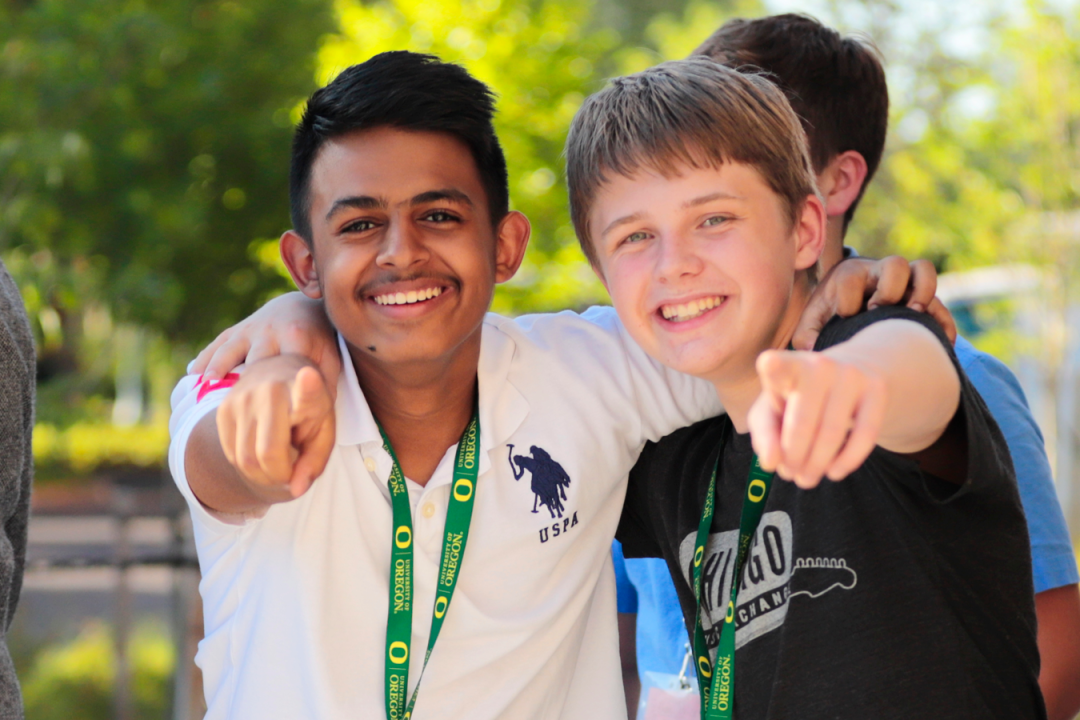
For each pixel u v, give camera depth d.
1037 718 1.80
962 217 8.94
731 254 1.91
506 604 2.20
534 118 7.29
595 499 2.29
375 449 2.18
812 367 1.22
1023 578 1.75
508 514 2.23
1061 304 8.95
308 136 2.13
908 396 1.44
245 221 8.26
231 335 2.15
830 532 1.85
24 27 7.57
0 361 1.90
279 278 8.44
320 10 8.02
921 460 1.67
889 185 9.98
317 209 2.09
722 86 1.98
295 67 7.95
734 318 1.92
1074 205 8.80
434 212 2.05
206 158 7.98
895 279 1.85
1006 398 2.31
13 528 2.07
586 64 7.64
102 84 7.49
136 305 7.69
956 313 9.71
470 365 2.24
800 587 1.87
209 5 8.03
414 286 2.02
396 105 2.04
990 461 1.61
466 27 7.31
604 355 2.38
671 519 2.25
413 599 2.16
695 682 2.37
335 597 2.11
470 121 2.11
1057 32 8.41
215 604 2.17
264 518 2.09
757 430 1.23
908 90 9.35
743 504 2.04
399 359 2.05
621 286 2.00
